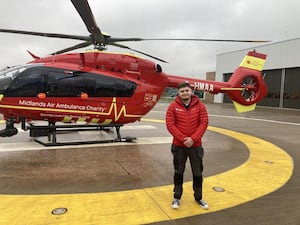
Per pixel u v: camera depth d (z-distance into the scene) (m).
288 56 30.56
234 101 11.77
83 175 5.23
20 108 7.16
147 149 7.62
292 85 30.38
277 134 11.41
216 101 42.59
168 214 3.64
